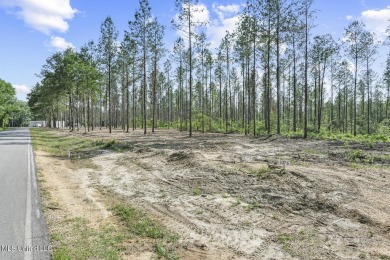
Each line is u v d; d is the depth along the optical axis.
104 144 24.58
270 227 7.06
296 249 5.95
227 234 6.71
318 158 16.19
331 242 6.23
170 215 7.98
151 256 5.64
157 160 16.38
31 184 10.71
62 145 26.39
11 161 16.02
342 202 8.42
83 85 45.31
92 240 6.19
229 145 22.31
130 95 65.19
